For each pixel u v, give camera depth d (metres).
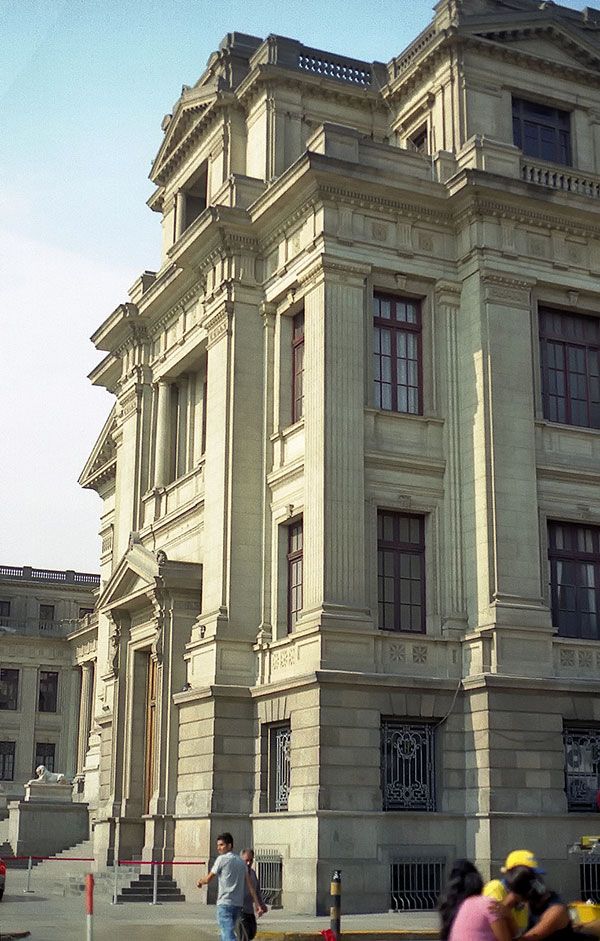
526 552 31.69
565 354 34.69
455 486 32.59
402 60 40.38
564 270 34.34
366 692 29.62
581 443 33.84
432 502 32.44
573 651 31.72
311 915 27.78
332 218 32.72
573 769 30.92
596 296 34.91
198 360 39.84
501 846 29.09
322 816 28.36
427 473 32.53
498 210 33.66
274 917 27.33
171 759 34.75
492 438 31.98
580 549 33.47
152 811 34.62
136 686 38.69
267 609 33.25
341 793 28.80
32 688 84.62
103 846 38.69
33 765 83.56
